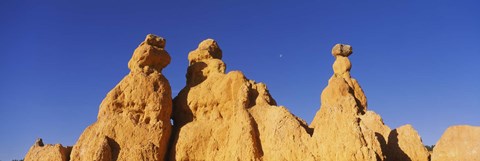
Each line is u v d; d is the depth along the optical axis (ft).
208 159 122.21
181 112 136.56
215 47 152.66
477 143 92.84
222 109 130.82
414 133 110.22
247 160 112.78
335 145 103.19
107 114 130.11
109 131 125.49
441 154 96.37
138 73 135.33
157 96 130.93
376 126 118.21
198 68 145.07
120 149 122.62
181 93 140.97
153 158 121.39
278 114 118.42
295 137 111.96
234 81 132.87
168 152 128.16
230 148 118.11
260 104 126.82
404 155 107.24
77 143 128.16
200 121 131.13
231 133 121.70
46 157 127.85
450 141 96.48
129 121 126.72
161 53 142.10
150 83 132.67
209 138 126.00
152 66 140.36
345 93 132.98
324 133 107.45
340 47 146.41
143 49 139.74
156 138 124.67
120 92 133.39
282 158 110.11
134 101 130.31
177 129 132.77
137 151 120.88
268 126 118.52
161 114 129.59
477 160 91.04
